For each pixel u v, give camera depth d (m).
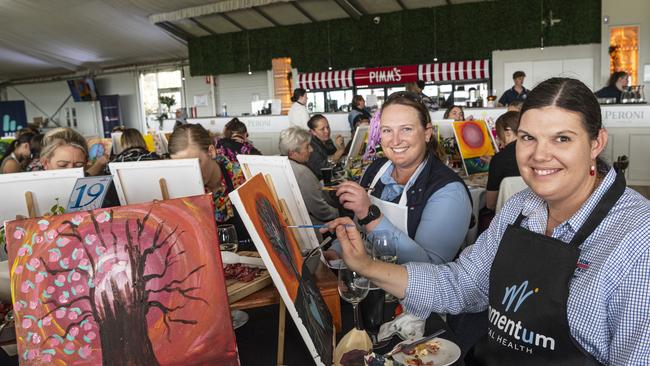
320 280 1.38
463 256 1.36
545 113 0.96
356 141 4.75
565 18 9.89
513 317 1.02
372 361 1.03
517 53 10.55
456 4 10.77
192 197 0.99
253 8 11.59
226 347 0.95
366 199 1.56
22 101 18.45
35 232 0.92
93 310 0.90
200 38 13.75
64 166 2.25
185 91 15.90
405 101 1.79
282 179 1.64
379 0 10.80
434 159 1.85
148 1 11.60
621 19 9.29
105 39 14.32
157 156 3.48
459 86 11.31
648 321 0.87
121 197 1.85
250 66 13.27
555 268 0.97
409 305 1.29
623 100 7.27
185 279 0.95
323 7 11.48
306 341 0.95
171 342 0.92
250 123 9.92
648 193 6.61
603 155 1.07
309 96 13.02
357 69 12.13
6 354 1.26
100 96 17.55
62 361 0.89
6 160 4.14
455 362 1.07
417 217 1.76
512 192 2.74
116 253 0.93
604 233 0.96
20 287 0.90
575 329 0.95
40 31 13.67
